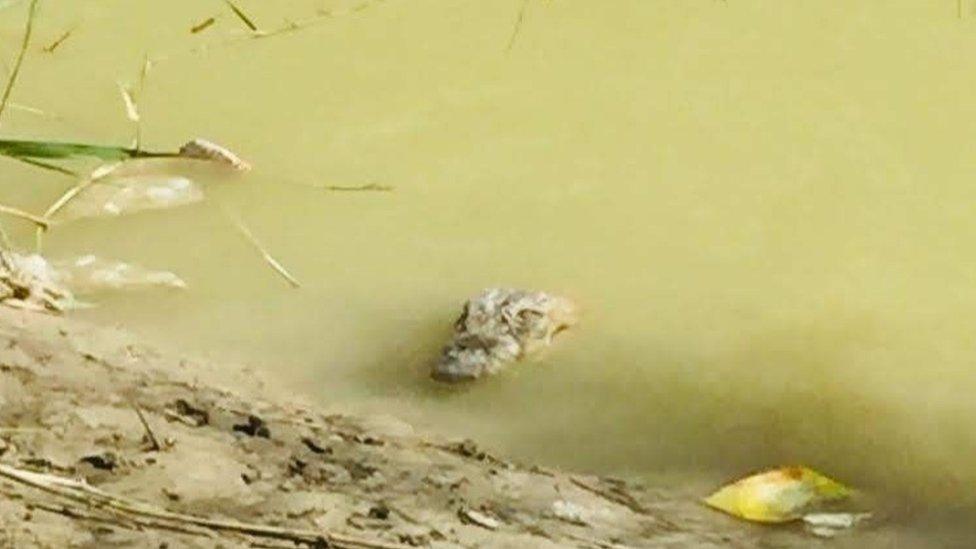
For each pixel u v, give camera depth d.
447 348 3.96
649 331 4.07
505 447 3.64
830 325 4.07
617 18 5.65
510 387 3.88
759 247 4.40
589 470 3.56
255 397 3.70
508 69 5.35
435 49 5.49
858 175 4.69
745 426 3.72
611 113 5.07
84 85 5.25
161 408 3.45
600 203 4.63
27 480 2.73
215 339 4.04
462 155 4.89
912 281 4.22
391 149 4.93
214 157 4.79
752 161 4.79
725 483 3.51
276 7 5.80
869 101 5.04
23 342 3.66
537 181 4.75
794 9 5.63
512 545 2.99
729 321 4.10
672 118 5.02
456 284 4.30
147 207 4.60
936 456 3.59
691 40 5.48
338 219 4.59
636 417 3.76
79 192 4.55
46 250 4.38
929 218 4.48
